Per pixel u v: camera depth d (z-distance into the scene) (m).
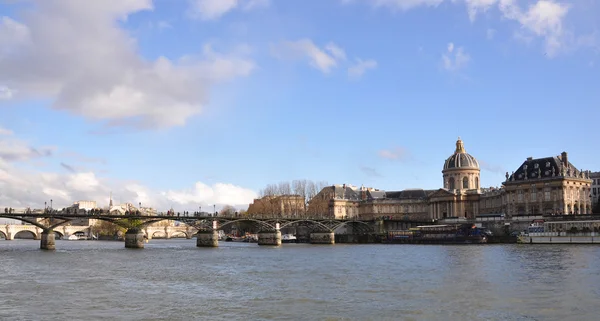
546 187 166.38
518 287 52.03
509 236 144.62
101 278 62.16
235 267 76.00
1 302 45.69
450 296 47.47
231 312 41.28
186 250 122.62
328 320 38.34
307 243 177.25
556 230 137.50
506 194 177.25
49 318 39.28
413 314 40.09
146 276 64.31
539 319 38.19
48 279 61.09
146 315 40.31
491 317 38.91
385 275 63.75
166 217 132.75
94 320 38.59
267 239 153.12
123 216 127.06
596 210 192.38
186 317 39.59
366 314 40.22
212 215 146.62
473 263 77.38
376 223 184.00
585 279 57.16
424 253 104.19
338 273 66.69
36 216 114.94
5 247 140.38
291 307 43.12
